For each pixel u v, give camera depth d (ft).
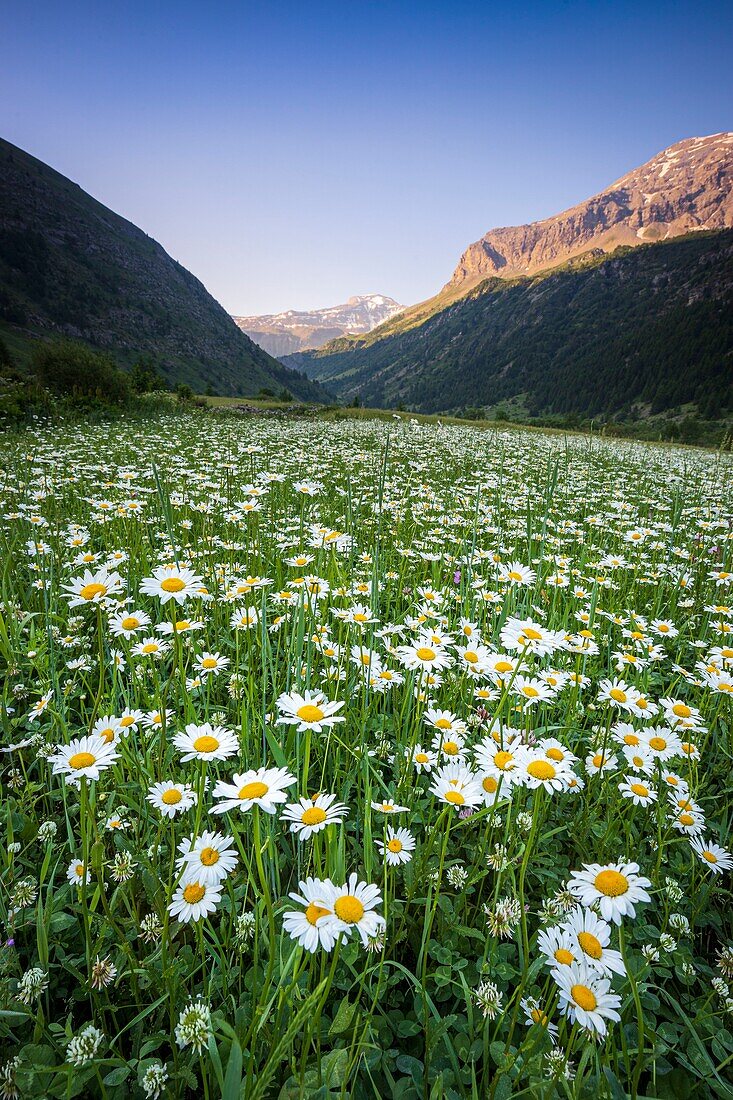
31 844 7.41
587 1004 4.08
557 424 247.29
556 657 13.12
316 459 41.01
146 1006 5.87
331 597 12.62
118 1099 5.02
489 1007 5.21
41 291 569.23
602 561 17.49
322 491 29.58
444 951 6.38
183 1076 4.92
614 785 9.19
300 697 6.06
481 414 270.26
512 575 13.06
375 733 10.08
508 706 9.19
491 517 25.86
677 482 42.83
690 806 7.55
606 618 14.97
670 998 6.07
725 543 23.29
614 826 7.86
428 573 18.24
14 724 9.41
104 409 84.99
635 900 4.63
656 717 10.19
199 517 21.83
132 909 6.36
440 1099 5.11
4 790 8.83
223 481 27.27
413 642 8.43
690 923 7.32
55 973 6.24
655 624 15.05
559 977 4.19
